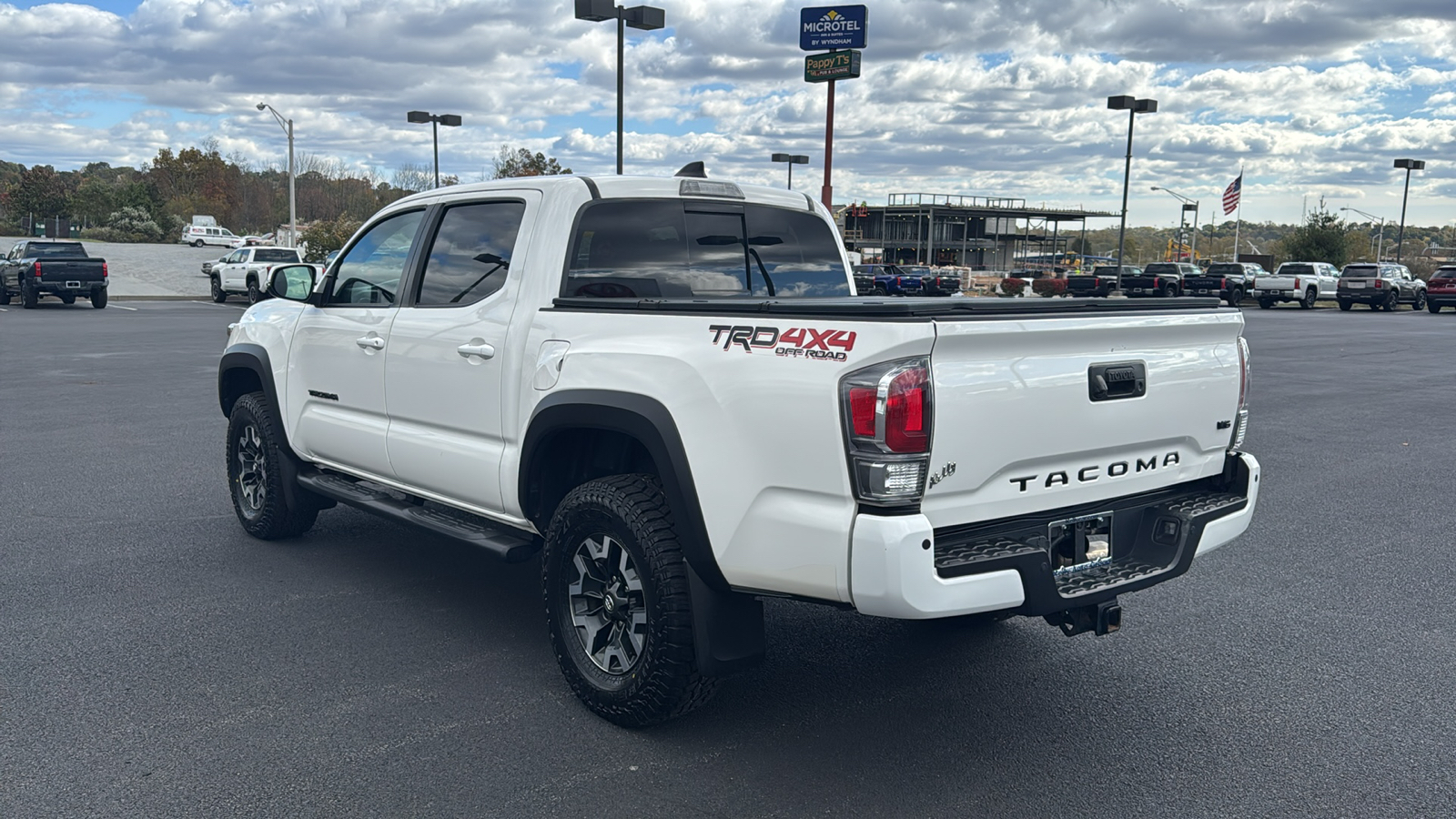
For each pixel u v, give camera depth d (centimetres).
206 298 3766
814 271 510
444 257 475
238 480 630
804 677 431
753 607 359
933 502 315
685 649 353
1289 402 1309
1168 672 441
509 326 421
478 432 439
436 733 372
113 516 673
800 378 316
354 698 400
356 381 512
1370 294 4075
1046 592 329
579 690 389
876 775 346
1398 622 505
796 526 320
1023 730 383
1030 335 322
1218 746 371
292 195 4319
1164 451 382
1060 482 346
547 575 398
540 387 401
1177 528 374
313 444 557
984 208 10569
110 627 473
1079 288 4697
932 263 10438
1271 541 652
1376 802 332
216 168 11000
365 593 527
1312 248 6675
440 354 454
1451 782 346
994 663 449
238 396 642
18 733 366
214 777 337
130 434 972
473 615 497
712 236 469
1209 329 389
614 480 377
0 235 9575
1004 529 340
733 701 406
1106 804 329
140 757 349
